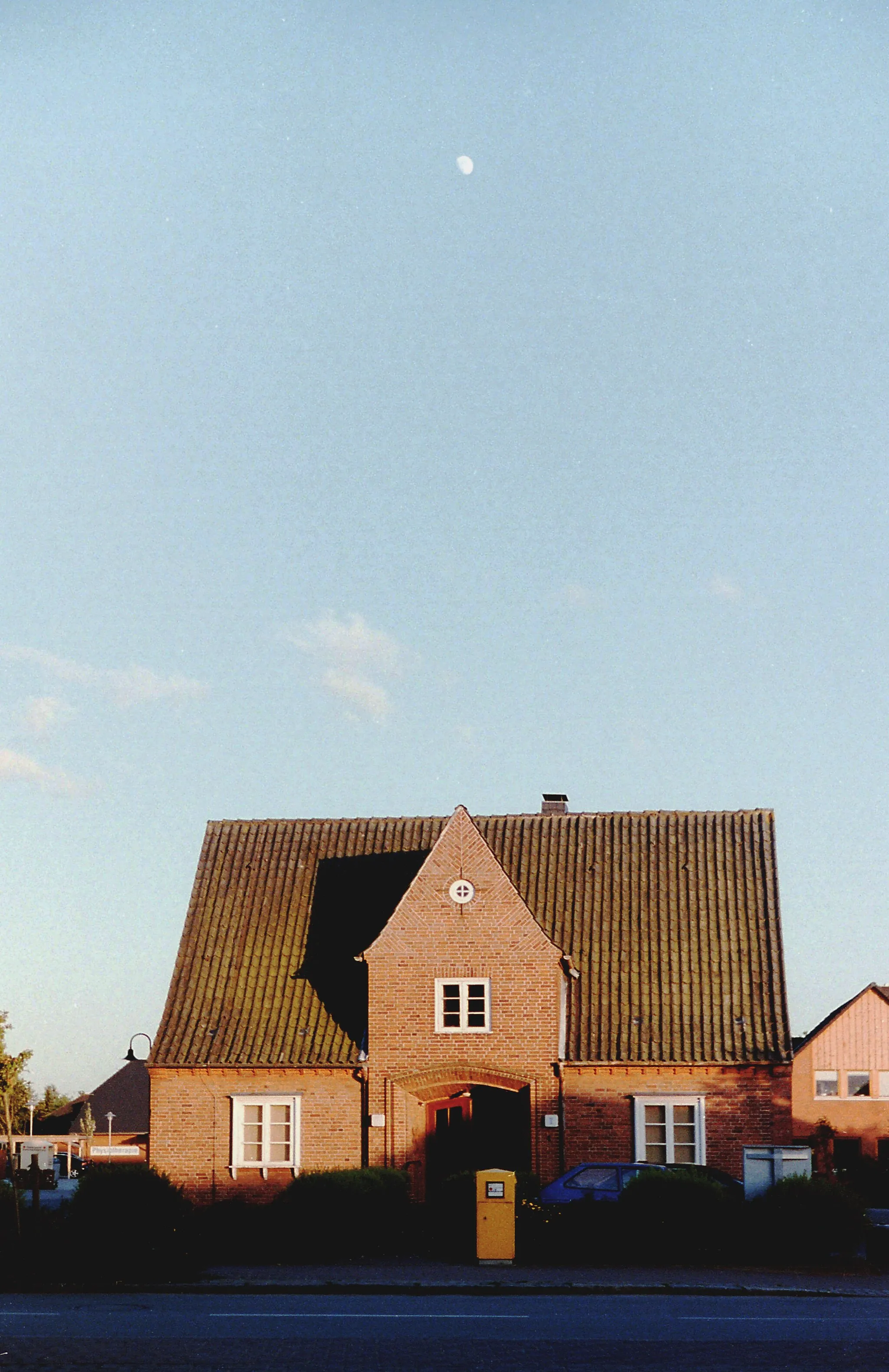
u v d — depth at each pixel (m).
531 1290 22.67
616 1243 26.88
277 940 40.53
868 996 64.31
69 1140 70.50
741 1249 26.78
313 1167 37.00
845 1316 19.62
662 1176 27.56
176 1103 37.88
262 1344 16.34
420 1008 37.25
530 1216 27.47
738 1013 37.44
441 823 43.12
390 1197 30.12
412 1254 28.27
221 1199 37.06
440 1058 36.94
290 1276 24.33
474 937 37.41
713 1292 22.64
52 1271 24.58
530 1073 36.72
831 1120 63.38
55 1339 16.72
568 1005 37.88
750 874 40.38
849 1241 26.64
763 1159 28.00
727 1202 27.09
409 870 41.59
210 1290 22.80
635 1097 36.62
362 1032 37.97
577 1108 36.69
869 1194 55.94
